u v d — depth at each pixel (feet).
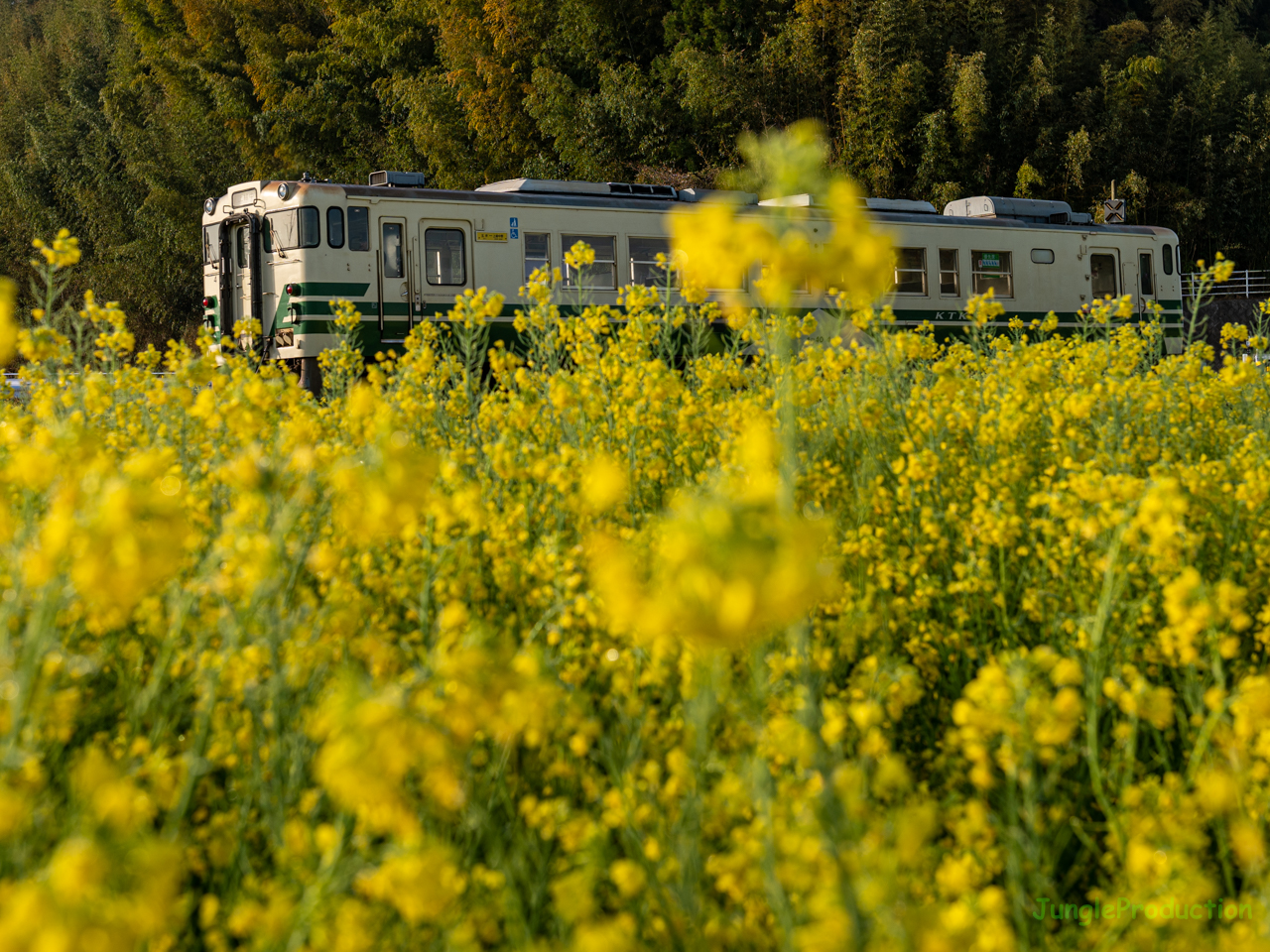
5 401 19.54
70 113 139.13
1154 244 63.31
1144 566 8.92
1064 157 94.89
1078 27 104.99
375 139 110.93
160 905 3.47
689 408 12.82
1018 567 10.48
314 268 43.01
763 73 92.22
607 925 5.16
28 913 3.24
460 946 5.08
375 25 110.73
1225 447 16.01
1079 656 8.09
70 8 200.44
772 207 4.57
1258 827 6.24
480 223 45.93
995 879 6.80
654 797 6.33
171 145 121.70
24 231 140.46
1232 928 6.00
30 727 5.54
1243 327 22.35
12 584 5.96
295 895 5.35
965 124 90.02
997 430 12.89
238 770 6.73
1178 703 8.21
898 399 14.93
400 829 4.58
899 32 91.91
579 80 99.76
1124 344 22.02
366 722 4.00
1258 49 115.75
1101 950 5.48
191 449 11.72
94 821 3.90
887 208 54.95
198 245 113.70
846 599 8.83
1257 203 101.76
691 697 6.66
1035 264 58.75
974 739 5.90
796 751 5.48
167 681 7.48
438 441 14.24
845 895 4.22
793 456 5.37
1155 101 100.99
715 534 3.10
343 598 7.67
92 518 4.33
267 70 114.52
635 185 49.49
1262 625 9.29
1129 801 6.26
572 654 7.66
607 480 5.17
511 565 9.27
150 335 119.44
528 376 13.62
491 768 6.36
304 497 6.52
